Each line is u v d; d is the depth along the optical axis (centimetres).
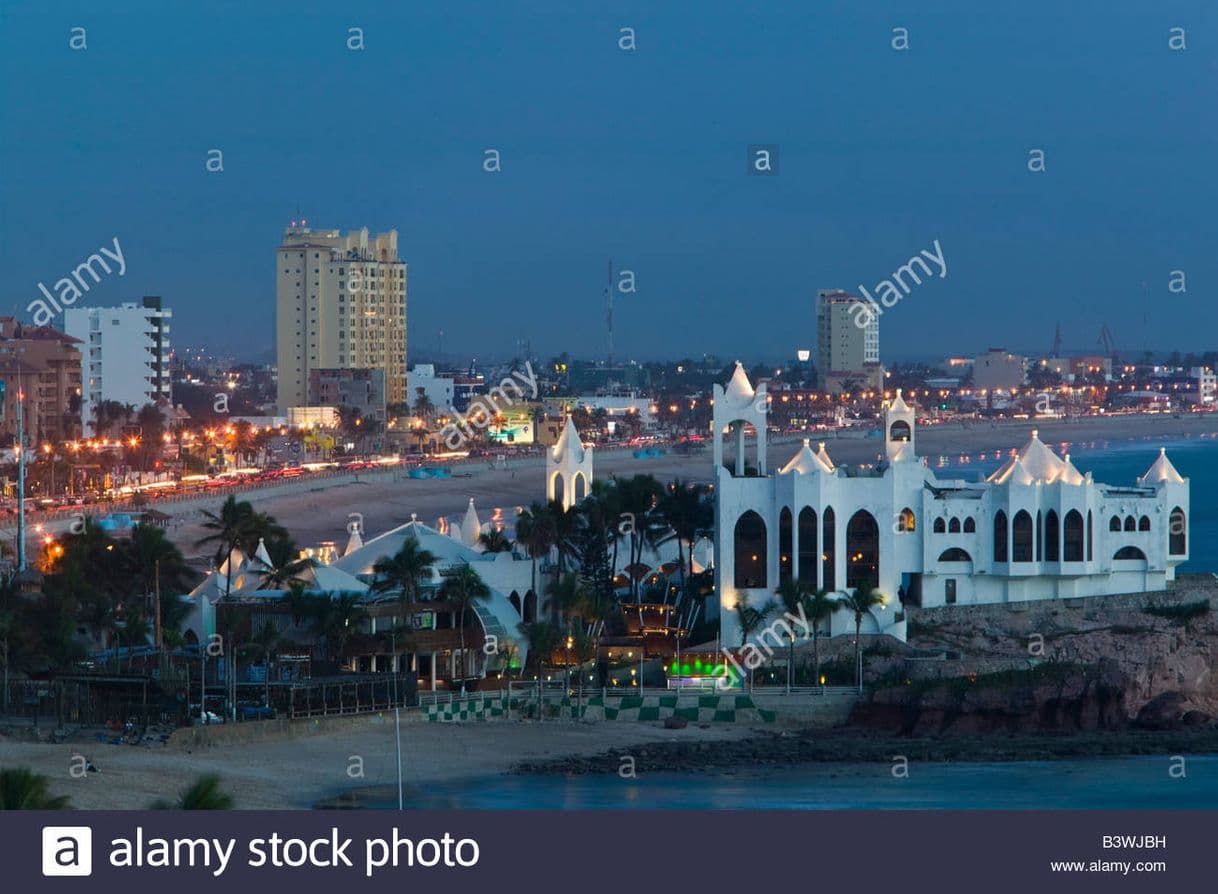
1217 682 19838
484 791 15438
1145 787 15775
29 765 14862
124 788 14338
